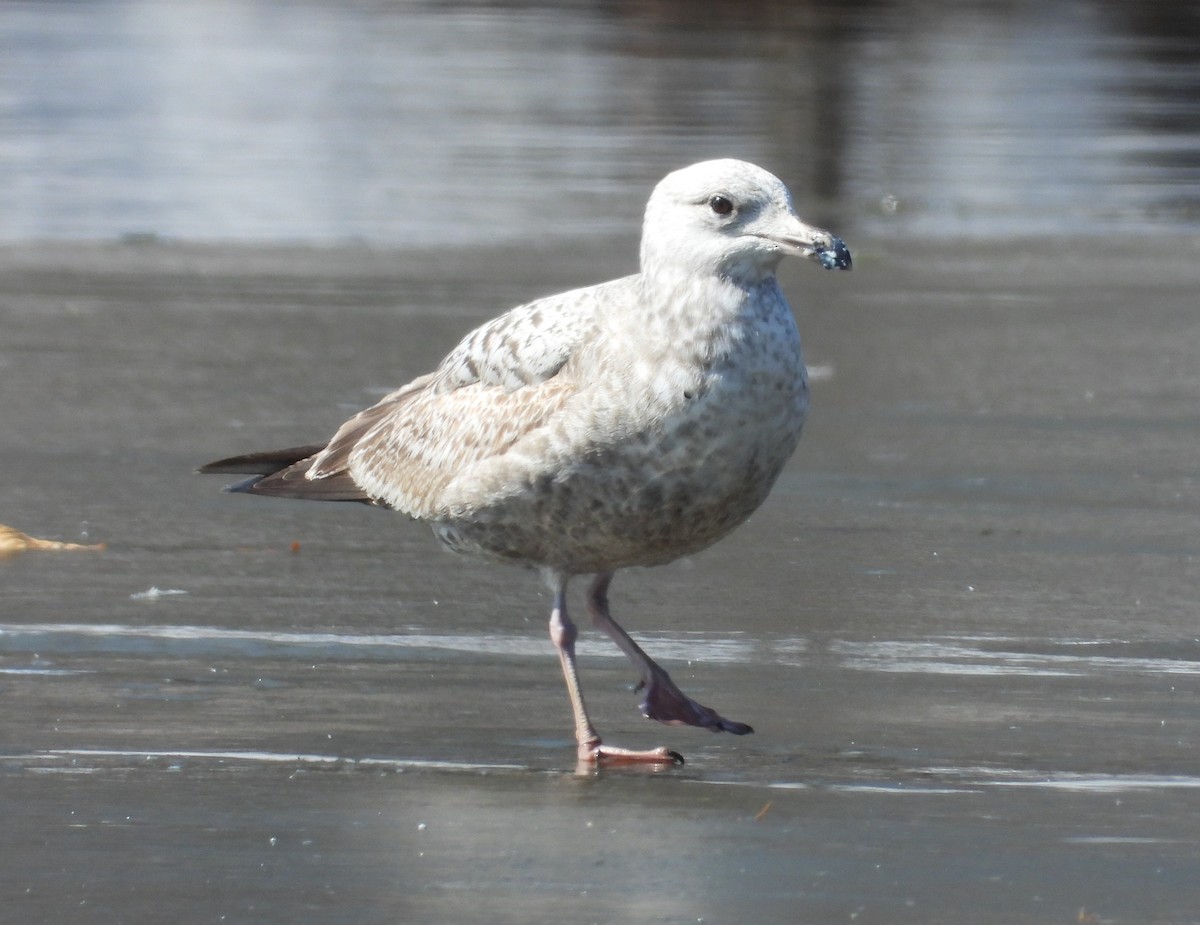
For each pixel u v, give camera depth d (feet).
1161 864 25.86
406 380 59.21
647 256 31.19
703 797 28.78
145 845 26.43
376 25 176.35
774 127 117.29
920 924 23.84
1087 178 102.32
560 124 118.21
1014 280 76.33
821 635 37.32
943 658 35.94
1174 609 38.96
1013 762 30.30
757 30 170.91
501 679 34.88
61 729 31.45
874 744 31.30
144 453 51.03
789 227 30.27
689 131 115.44
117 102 125.90
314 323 67.00
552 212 90.12
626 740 31.83
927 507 46.57
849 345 64.34
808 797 28.76
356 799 28.53
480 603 39.24
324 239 83.10
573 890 24.93
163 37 165.68
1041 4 192.75
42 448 51.37
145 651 35.68
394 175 100.22
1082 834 27.04
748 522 45.11
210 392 57.52
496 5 191.31
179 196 93.25
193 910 24.20
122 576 40.42
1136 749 30.94
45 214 87.71
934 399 57.41
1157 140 116.06
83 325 66.33
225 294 71.82
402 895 24.75
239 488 36.99
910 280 75.97
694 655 36.17
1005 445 52.42
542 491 31.68
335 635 36.94
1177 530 44.83
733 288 30.83
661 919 23.98
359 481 35.76
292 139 112.27
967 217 90.74
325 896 24.68
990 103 130.11
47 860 25.82
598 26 174.91
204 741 31.07
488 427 32.53
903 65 149.38
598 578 33.68
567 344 32.01
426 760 30.48
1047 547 43.32
